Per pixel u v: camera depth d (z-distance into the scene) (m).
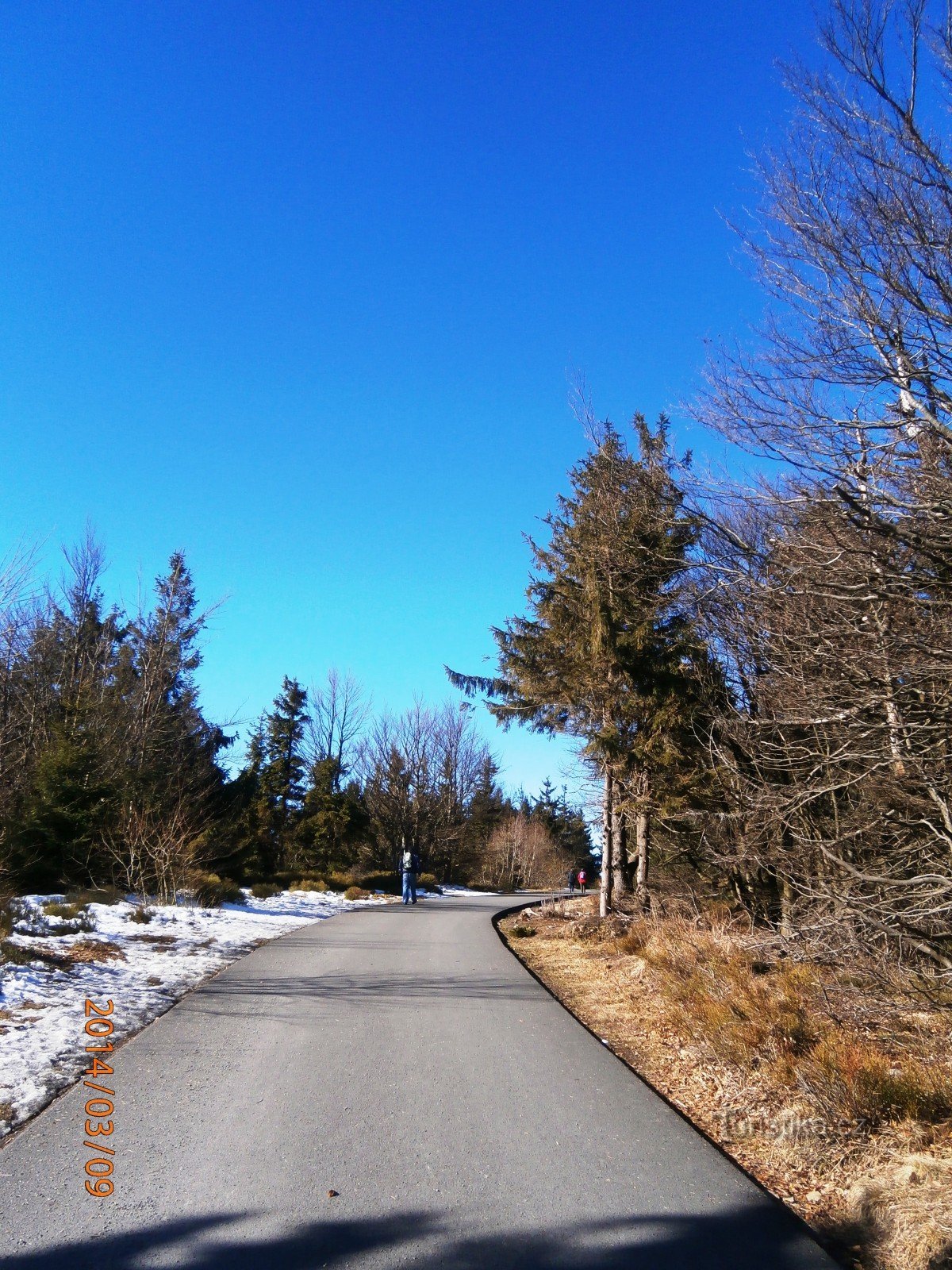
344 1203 4.27
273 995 9.16
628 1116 5.79
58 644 25.84
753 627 9.02
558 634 17.47
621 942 14.18
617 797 17.61
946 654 6.30
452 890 38.22
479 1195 4.45
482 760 53.84
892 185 6.19
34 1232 3.84
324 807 36.62
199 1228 3.93
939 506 5.95
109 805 18.28
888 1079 5.99
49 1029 7.00
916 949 8.20
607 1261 3.80
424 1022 8.27
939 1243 4.08
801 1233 4.16
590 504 14.58
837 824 9.14
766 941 9.55
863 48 6.15
